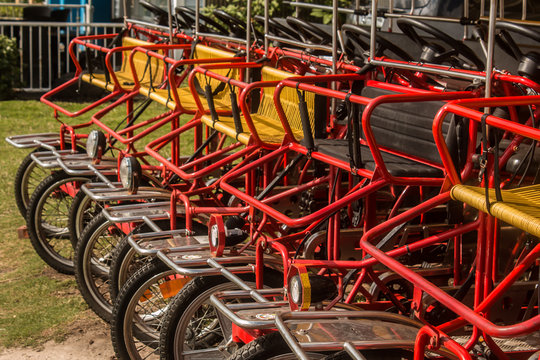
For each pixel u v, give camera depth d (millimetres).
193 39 5516
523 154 3021
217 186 4023
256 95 4809
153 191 4102
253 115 4531
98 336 4152
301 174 4516
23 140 5387
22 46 12164
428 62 3795
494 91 3096
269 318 2582
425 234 3557
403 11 5758
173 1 7453
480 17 4090
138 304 3662
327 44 4711
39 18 12328
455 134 3000
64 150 5125
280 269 3244
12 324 4258
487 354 2994
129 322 3479
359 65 4398
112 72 5230
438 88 4004
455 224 3191
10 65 11523
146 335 3695
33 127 9414
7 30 12766
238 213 3582
